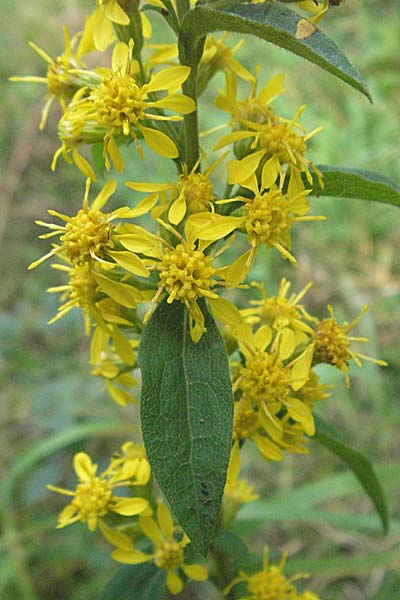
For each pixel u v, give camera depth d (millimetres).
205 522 104
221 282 112
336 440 132
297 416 123
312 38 100
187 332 110
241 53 343
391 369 263
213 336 109
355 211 298
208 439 106
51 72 130
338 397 252
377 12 367
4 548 212
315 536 232
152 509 134
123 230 113
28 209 332
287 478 238
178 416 107
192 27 110
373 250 295
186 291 110
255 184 115
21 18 406
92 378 256
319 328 131
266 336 125
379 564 191
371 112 317
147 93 115
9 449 247
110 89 115
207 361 108
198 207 115
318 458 246
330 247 298
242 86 334
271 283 286
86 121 119
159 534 133
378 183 119
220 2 107
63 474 243
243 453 244
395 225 297
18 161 340
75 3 417
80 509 131
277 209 115
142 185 113
